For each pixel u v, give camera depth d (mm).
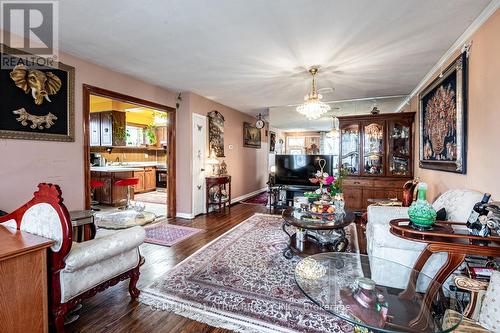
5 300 1340
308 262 2104
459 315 1333
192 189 4785
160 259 2889
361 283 1581
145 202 6383
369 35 2477
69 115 2947
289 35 2486
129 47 2770
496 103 1989
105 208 5637
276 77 3799
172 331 1724
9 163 2459
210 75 3713
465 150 2457
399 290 1707
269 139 6266
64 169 2928
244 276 2482
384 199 4422
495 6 1948
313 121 5762
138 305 2012
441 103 3029
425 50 2811
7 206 2447
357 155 5020
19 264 1393
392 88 4406
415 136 4547
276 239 3559
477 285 1430
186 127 4738
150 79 3934
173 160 4762
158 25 2305
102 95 3383
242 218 4785
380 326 1296
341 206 3139
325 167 5500
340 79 3881
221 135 5773
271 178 5957
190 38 2559
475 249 1590
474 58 2305
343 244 2980
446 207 2350
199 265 2719
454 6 1989
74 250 1653
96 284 1802
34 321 1465
